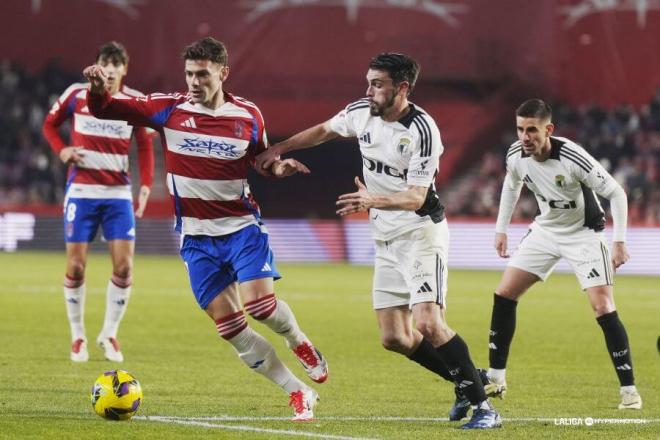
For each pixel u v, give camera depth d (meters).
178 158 28.53
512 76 132.12
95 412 28.48
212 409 30.64
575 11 132.25
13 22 131.62
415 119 28.30
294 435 26.14
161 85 130.88
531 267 34.47
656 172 130.62
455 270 114.62
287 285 85.50
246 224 28.75
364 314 63.66
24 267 96.50
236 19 130.75
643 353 47.84
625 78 133.12
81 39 131.88
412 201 27.66
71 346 45.81
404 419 29.73
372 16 131.50
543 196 34.28
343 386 36.72
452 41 131.75
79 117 41.97
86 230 41.81
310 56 131.25
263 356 28.67
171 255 124.62
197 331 53.16
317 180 134.25
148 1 130.62
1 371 37.88
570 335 54.62
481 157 132.12
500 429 28.09
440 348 28.36
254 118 28.70
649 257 118.94
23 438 25.20
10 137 132.12
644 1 132.50
